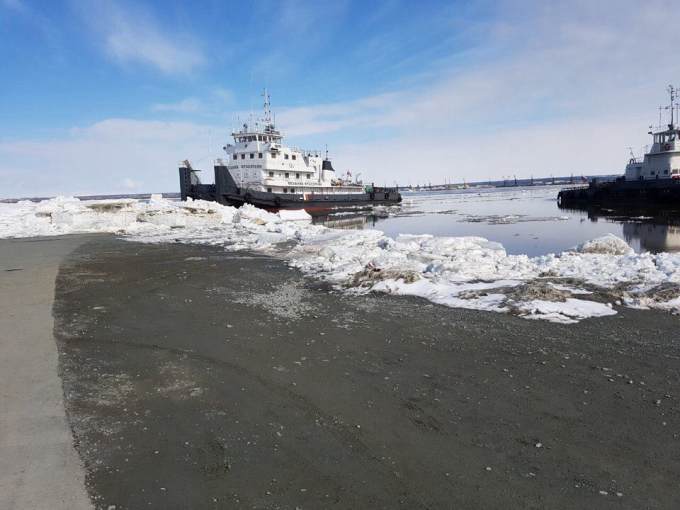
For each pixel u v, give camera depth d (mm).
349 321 7520
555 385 4977
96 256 15492
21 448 3662
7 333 6723
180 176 42688
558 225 31797
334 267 12242
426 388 4984
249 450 3803
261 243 18688
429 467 3576
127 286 10578
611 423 4184
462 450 3807
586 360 5617
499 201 75625
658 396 4668
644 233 25812
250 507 3098
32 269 12656
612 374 5203
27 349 6031
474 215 44219
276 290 10055
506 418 4320
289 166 42812
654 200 43344
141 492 3225
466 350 6074
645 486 3320
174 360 5852
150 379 5238
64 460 3523
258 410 4512
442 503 3154
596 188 51094
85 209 27562
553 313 7410
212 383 5145
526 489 3303
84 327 7289
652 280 8969
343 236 18297
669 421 4191
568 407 4496
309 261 13516
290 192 43281
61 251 16703
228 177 38375
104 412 4414
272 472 3502
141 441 3906
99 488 3252
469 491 3285
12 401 4504
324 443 3920
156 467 3531
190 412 4453
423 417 4363
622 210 42531
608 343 6137
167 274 12133
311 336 6797
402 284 9703
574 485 3344
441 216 43562
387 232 29297
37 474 3322
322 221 38031
